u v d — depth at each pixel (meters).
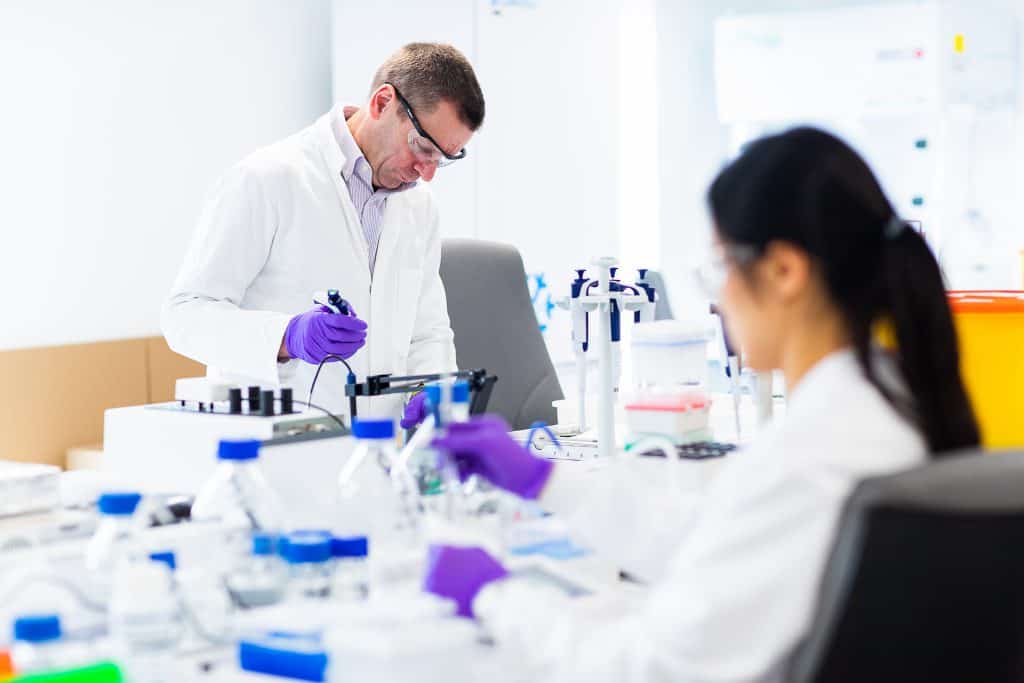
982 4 5.11
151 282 4.05
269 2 4.42
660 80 5.73
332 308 2.29
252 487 1.48
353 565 1.40
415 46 2.61
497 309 3.23
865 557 0.96
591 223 4.83
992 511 0.97
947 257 5.35
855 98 5.15
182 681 1.23
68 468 3.71
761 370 1.21
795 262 1.13
